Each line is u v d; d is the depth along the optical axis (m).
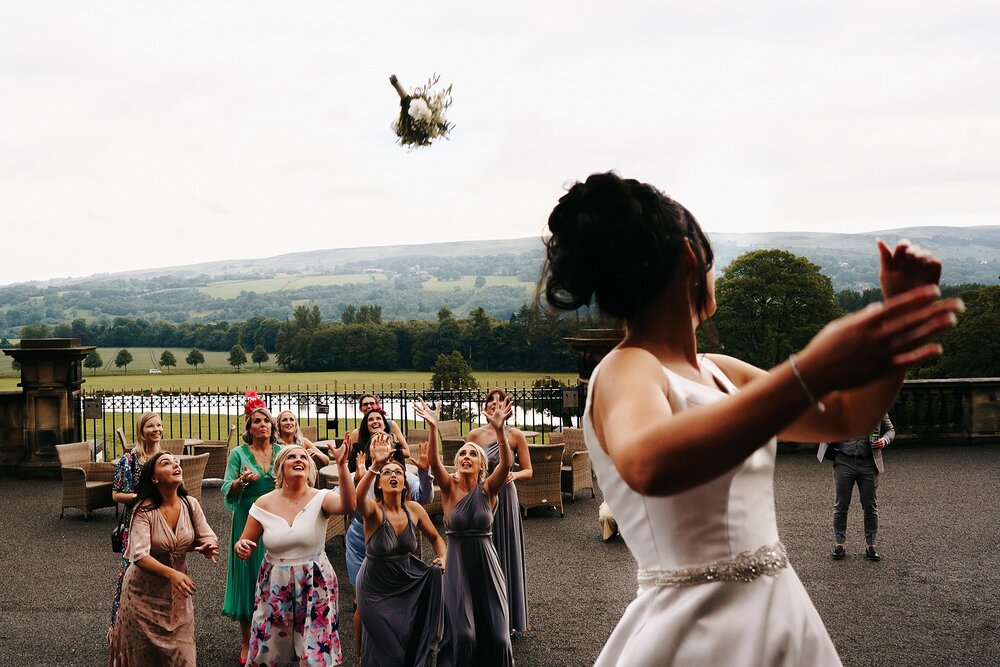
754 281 38.91
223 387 58.09
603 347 15.13
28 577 9.72
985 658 6.77
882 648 7.00
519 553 7.56
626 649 1.45
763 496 1.46
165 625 5.73
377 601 6.30
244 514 7.39
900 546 10.09
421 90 5.91
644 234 1.43
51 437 15.80
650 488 1.02
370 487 6.56
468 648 6.35
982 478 14.07
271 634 6.12
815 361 0.94
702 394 1.35
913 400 17.27
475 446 6.73
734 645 1.37
